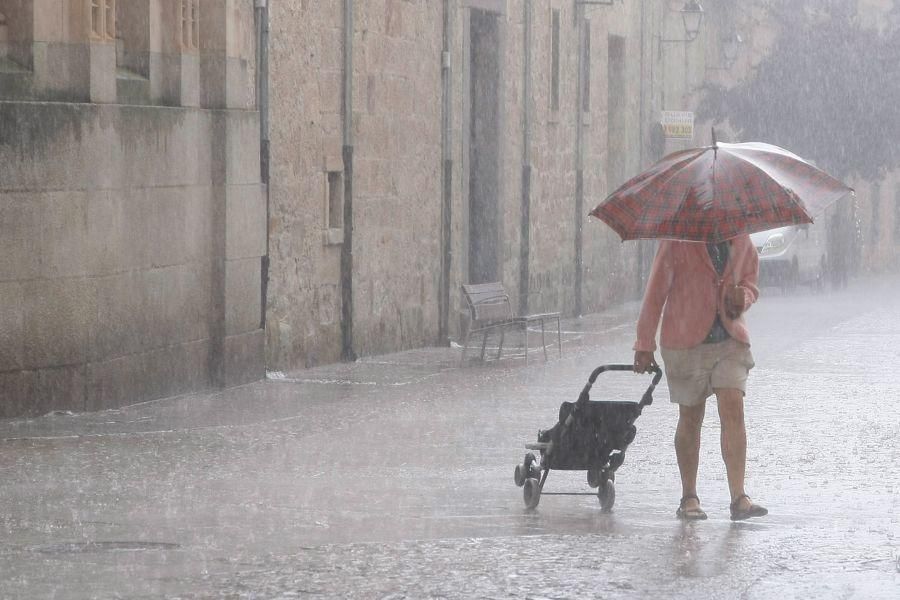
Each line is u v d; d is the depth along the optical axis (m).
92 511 23.25
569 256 79.50
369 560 18.02
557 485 27.48
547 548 18.91
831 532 20.53
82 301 37.03
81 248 36.91
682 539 19.81
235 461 30.16
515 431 35.50
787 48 113.62
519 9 70.62
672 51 103.25
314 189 50.31
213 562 18.09
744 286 22.55
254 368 45.56
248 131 44.66
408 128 57.75
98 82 37.62
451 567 17.55
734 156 22.22
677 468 29.80
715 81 114.94
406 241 57.81
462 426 36.34
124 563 18.14
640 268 94.19
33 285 35.56
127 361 39.06
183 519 22.33
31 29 36.06
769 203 21.75
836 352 57.34
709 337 22.53
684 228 21.80
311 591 16.17
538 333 67.88
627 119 91.38
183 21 42.19
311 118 49.94
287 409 39.44
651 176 22.28
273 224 47.66
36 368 35.84
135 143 39.00
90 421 35.94
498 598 15.83
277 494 25.59
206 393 42.62
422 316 59.50
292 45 48.41
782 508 23.91
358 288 53.66
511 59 69.75
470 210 68.12
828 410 40.09
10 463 29.33
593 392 43.94
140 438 33.44
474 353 57.53
